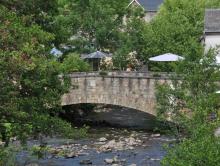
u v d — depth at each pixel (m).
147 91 57.09
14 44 25.61
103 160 44.59
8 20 26.81
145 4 124.19
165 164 21.23
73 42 72.56
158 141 52.56
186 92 33.12
